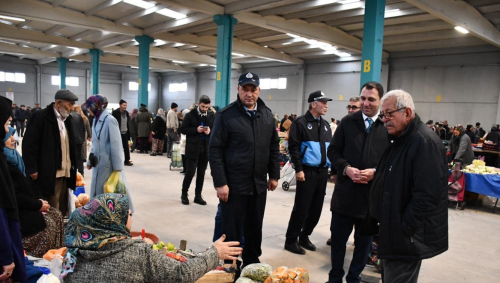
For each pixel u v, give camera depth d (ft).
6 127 6.22
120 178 12.09
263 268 8.50
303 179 11.44
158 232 13.41
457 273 11.14
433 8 29.55
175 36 52.19
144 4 39.34
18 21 50.06
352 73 63.46
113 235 4.70
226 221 8.95
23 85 83.56
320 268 10.87
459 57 51.29
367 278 10.11
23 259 6.02
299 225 11.90
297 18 40.63
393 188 6.38
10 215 5.81
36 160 10.51
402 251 6.22
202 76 92.22
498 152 33.01
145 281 4.81
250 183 8.87
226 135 8.87
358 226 9.05
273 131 9.59
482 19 36.58
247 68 82.17
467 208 21.03
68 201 12.14
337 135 9.58
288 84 74.33
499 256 12.81
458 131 32.40
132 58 80.74
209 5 36.81
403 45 51.78
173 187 21.83
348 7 34.35
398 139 6.52
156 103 105.40
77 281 4.51
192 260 5.20
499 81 47.75
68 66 88.53
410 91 56.59
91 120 31.09
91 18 44.88
